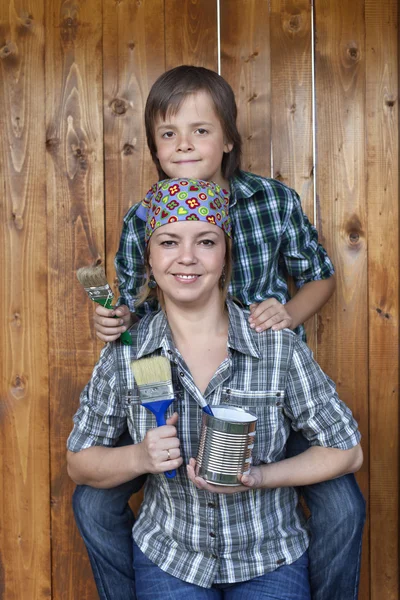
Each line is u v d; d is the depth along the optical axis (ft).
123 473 4.60
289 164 6.66
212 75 5.75
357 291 6.70
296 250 6.09
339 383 6.73
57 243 6.75
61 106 6.68
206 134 5.64
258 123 6.66
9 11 6.65
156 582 4.75
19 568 6.80
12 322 6.77
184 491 4.71
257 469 4.47
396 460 6.70
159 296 4.97
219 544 4.68
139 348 4.85
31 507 6.79
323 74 6.64
